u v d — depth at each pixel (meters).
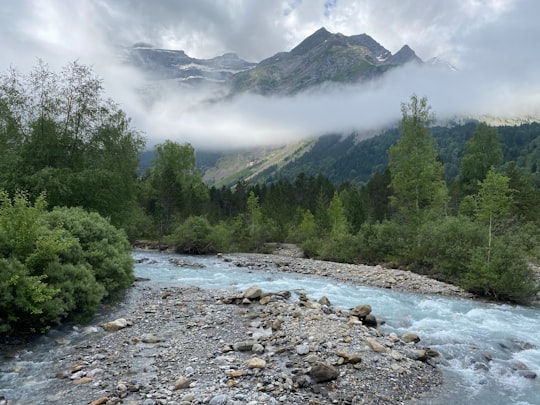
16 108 28.17
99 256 17.44
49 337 12.45
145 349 11.49
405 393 9.52
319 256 42.81
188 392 8.70
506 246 24.25
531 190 55.19
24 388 8.88
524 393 9.96
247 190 117.44
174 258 39.00
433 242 30.77
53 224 17.23
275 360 10.71
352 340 12.34
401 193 40.94
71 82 29.80
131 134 33.50
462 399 9.48
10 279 11.44
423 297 22.48
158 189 69.31
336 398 8.88
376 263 36.50
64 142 29.17
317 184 104.31
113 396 8.45
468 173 67.88
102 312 15.60
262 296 17.89
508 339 14.58
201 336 12.73
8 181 25.56
